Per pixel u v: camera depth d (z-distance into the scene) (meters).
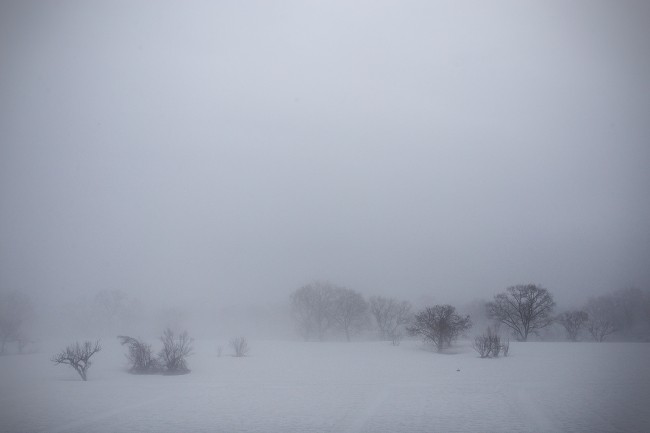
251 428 19.00
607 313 71.31
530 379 30.09
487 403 22.97
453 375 32.75
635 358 40.53
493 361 40.53
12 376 34.50
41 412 22.20
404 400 24.08
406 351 52.66
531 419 19.78
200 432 18.55
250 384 30.09
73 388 28.77
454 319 53.56
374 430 18.45
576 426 18.64
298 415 21.11
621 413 20.62
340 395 25.83
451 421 19.62
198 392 27.16
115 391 27.53
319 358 46.22
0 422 20.45
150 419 20.64
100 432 18.72
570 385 27.59
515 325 63.88
